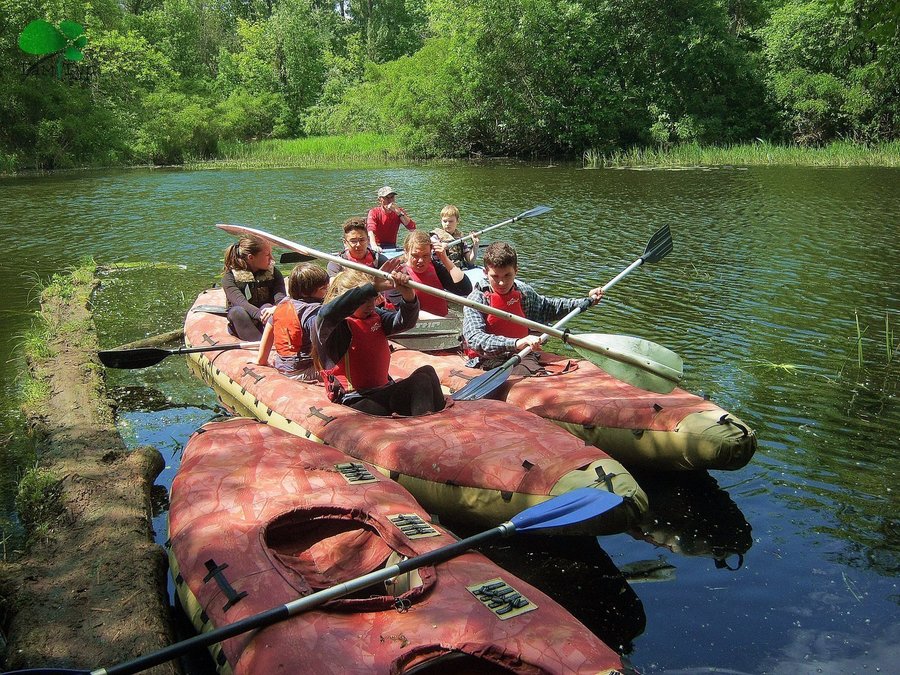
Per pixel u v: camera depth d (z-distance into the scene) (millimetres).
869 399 5562
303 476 3605
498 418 4395
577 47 28109
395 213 9961
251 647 2578
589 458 3854
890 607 3369
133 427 5418
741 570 3682
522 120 28344
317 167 25938
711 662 3037
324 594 2678
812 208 13867
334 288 4633
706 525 4102
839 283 8703
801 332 7051
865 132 26078
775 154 23750
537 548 3939
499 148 29781
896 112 25703
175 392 6109
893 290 8383
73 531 3881
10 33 21219
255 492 3465
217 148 31531
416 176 21594
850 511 4176
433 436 4262
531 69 28406
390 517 3268
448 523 4078
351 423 4512
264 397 5219
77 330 7469
